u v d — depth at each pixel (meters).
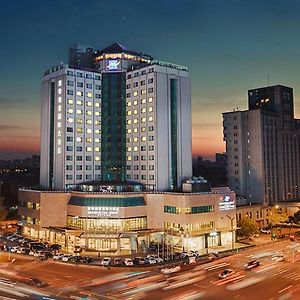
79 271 90.19
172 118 142.38
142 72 144.75
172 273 88.25
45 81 153.62
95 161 149.88
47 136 150.38
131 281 81.62
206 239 120.81
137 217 124.88
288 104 195.25
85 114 148.75
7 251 110.50
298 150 198.00
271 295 72.56
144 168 141.38
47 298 70.38
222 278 83.38
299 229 156.62
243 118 182.75
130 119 148.62
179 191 133.38
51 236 128.38
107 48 158.75
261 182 174.88
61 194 130.75
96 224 122.88
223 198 127.25
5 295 72.12
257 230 138.62
